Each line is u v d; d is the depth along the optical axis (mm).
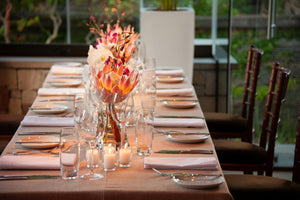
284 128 4094
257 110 4336
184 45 4789
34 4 5305
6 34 5336
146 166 1999
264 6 4133
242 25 4445
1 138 3393
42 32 5359
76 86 3584
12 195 1768
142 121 2121
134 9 5352
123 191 1800
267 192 2367
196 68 5113
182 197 1796
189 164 2002
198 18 5344
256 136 4395
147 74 2986
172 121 2619
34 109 2818
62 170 1878
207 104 5172
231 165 3074
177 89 3363
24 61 5000
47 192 1784
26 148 2205
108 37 2406
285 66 3930
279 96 2996
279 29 3947
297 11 3762
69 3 5320
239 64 4582
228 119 3656
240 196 2363
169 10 4887
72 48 5395
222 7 4867
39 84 5070
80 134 1958
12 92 5070
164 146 2270
